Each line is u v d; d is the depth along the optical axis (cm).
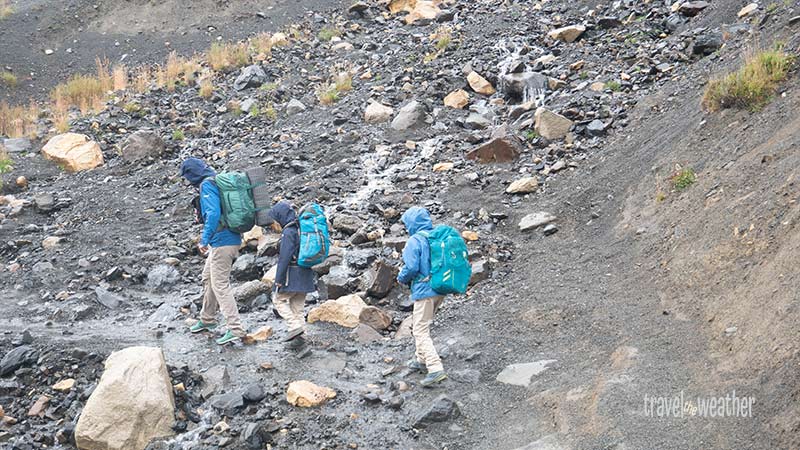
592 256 825
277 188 1191
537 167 1104
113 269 948
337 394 627
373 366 687
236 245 734
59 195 1282
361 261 895
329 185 1159
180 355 722
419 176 1148
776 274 574
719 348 554
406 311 816
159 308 869
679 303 650
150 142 1440
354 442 559
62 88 1802
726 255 659
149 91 1728
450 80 1509
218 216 714
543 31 1686
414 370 663
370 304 829
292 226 715
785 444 431
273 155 1327
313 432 575
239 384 655
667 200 843
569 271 808
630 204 902
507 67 1479
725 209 726
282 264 704
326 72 1745
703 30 1350
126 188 1302
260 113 1552
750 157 787
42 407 629
